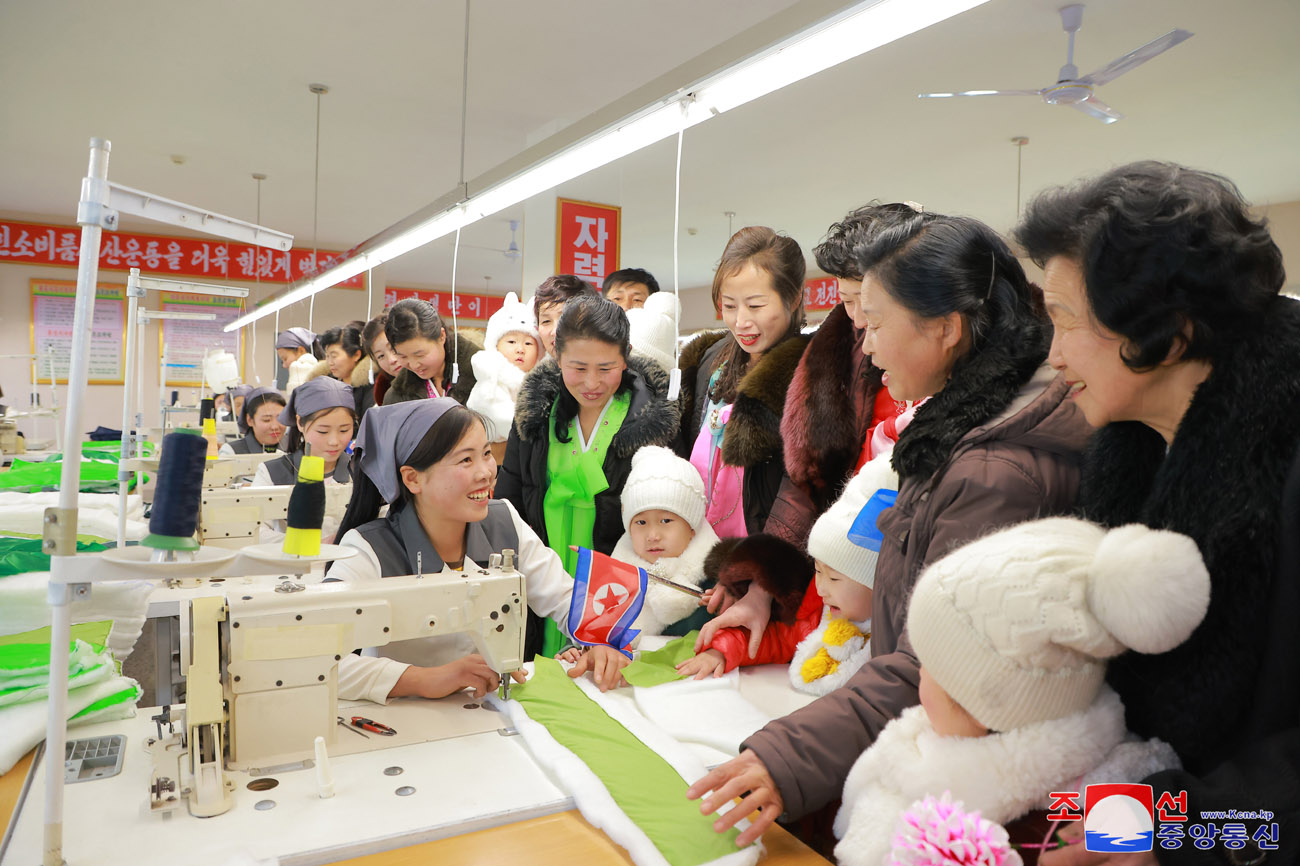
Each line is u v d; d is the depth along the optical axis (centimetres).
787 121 541
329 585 126
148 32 424
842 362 164
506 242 929
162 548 94
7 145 618
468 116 538
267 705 117
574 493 212
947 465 104
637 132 191
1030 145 591
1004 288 107
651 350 267
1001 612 74
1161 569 67
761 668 160
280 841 95
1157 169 77
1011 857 69
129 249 900
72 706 127
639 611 156
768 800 95
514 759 120
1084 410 87
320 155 629
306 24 412
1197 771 76
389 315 305
